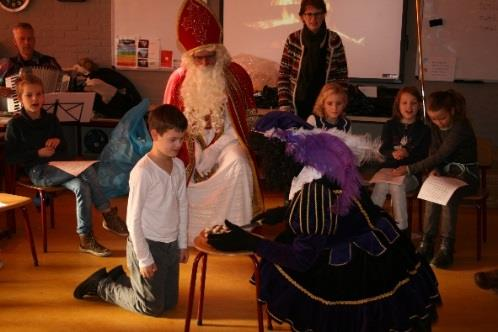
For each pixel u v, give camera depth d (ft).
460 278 10.98
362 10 18.57
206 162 11.34
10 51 20.51
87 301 9.65
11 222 12.65
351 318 6.61
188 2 11.17
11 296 9.78
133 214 8.18
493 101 18.57
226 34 19.54
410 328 6.61
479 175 12.09
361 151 6.87
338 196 6.44
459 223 14.40
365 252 6.68
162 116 8.20
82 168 11.50
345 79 13.69
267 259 6.81
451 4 18.20
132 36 20.06
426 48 18.60
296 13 19.06
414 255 6.93
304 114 13.70
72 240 12.51
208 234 7.41
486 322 9.22
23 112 11.98
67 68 20.44
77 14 20.20
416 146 12.25
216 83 11.17
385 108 17.12
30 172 11.79
